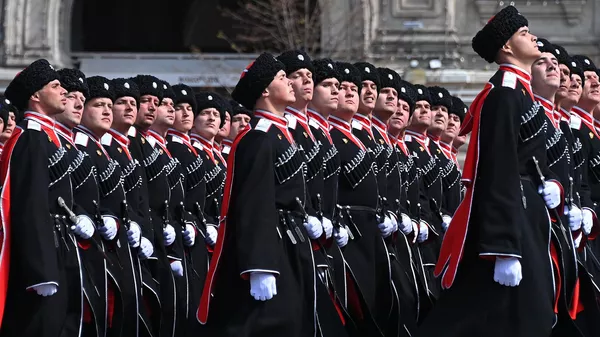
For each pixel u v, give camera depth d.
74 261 22.59
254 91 22.70
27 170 21.92
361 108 26.19
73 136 24.83
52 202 22.62
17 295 21.81
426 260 29.34
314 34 65.62
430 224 29.36
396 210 26.78
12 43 64.06
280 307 21.84
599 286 24.84
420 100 30.11
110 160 25.17
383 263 25.05
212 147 31.27
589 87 26.50
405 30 64.00
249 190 21.75
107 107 25.11
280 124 22.78
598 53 64.62
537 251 22.06
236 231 21.70
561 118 25.09
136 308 24.62
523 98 22.48
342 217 24.80
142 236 26.08
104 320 23.30
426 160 30.20
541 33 64.81
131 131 27.80
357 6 63.97
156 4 74.12
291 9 66.62
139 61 65.94
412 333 25.78
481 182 22.00
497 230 21.59
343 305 23.98
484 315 21.94
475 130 22.36
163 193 28.05
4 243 21.67
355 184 25.06
